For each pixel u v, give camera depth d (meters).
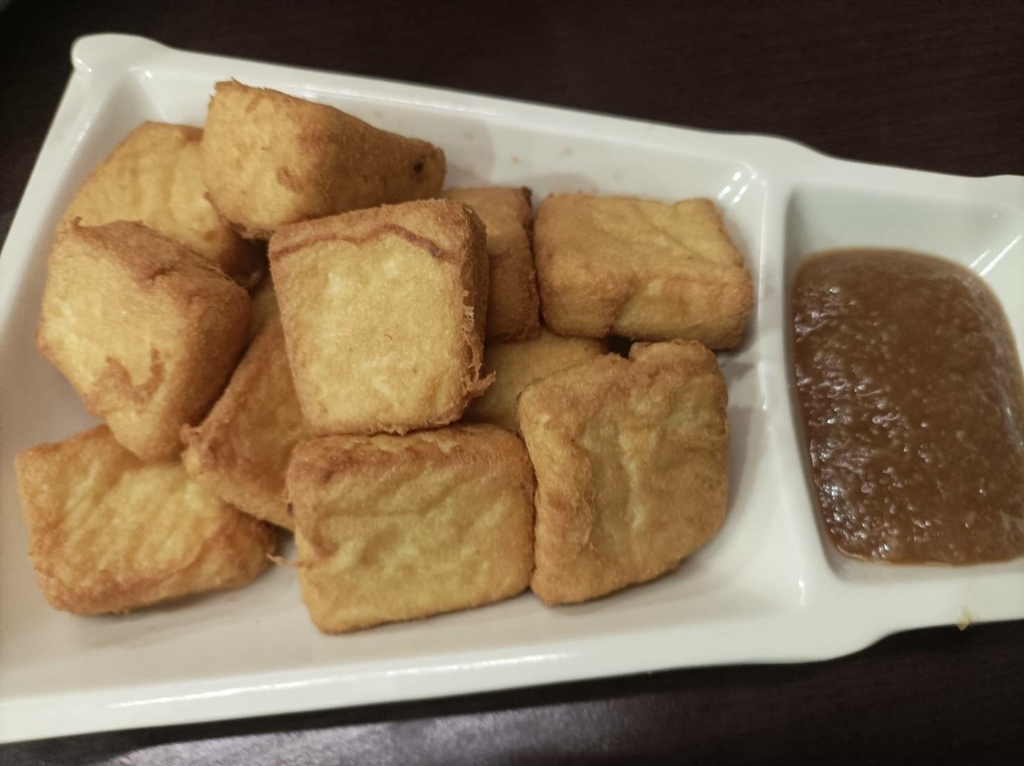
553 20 0.18
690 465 0.13
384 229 0.12
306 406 0.13
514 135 0.15
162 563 0.13
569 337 0.15
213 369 0.13
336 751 0.12
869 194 0.15
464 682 0.11
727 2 0.19
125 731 0.12
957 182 0.15
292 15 0.18
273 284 0.14
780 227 0.15
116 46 0.16
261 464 0.13
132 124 0.16
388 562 0.12
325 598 0.12
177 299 0.13
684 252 0.14
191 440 0.13
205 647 0.12
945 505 0.13
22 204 0.15
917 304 0.15
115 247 0.13
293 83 0.15
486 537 0.12
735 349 0.14
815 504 0.14
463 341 0.12
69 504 0.13
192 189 0.15
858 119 0.17
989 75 0.17
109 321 0.13
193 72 0.15
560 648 0.11
